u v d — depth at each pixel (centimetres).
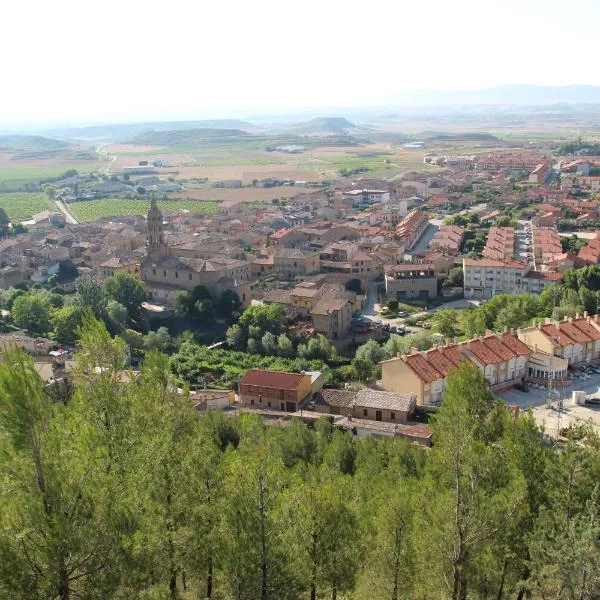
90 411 6788
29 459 5409
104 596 5459
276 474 6825
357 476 10225
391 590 7412
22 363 5597
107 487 5797
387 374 17525
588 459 7544
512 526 7269
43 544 5238
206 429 9762
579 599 6097
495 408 9681
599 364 19975
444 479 8069
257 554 6488
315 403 16862
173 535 6581
